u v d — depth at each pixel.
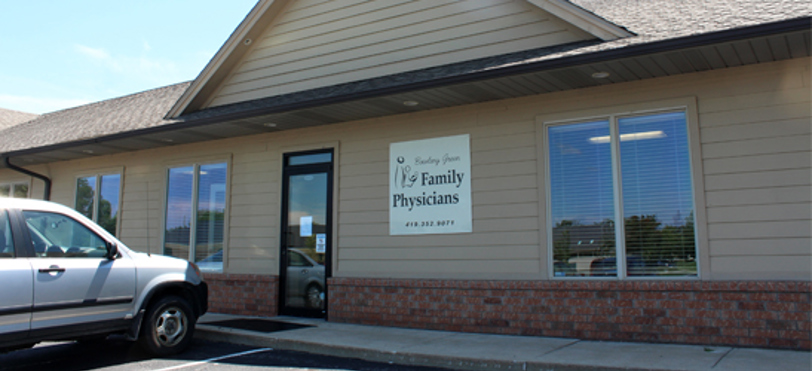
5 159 12.80
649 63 6.72
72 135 12.39
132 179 12.30
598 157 7.62
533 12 8.20
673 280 7.01
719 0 7.34
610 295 7.23
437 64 8.93
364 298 8.93
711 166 6.91
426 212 8.64
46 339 5.93
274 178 10.30
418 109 8.73
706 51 6.31
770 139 6.66
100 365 6.57
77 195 13.21
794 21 5.59
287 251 10.09
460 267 8.29
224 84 11.04
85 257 6.32
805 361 5.84
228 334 8.12
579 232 7.63
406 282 8.56
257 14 10.31
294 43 10.35
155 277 6.86
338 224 9.42
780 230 6.52
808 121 6.51
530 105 8.03
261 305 10.07
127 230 12.20
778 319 6.41
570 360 6.10
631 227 7.34
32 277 5.76
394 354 6.75
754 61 6.70
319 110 8.73
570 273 7.62
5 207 5.83
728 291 6.64
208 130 10.15
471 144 8.39
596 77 7.23
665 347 6.65
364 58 9.62
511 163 8.07
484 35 8.58
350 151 9.48
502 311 7.85
